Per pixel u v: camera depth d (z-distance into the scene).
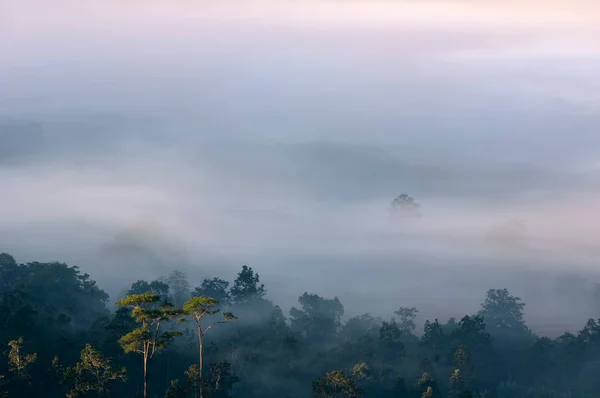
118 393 93.06
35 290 122.50
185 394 87.56
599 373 122.00
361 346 119.31
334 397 90.06
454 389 108.56
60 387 89.44
